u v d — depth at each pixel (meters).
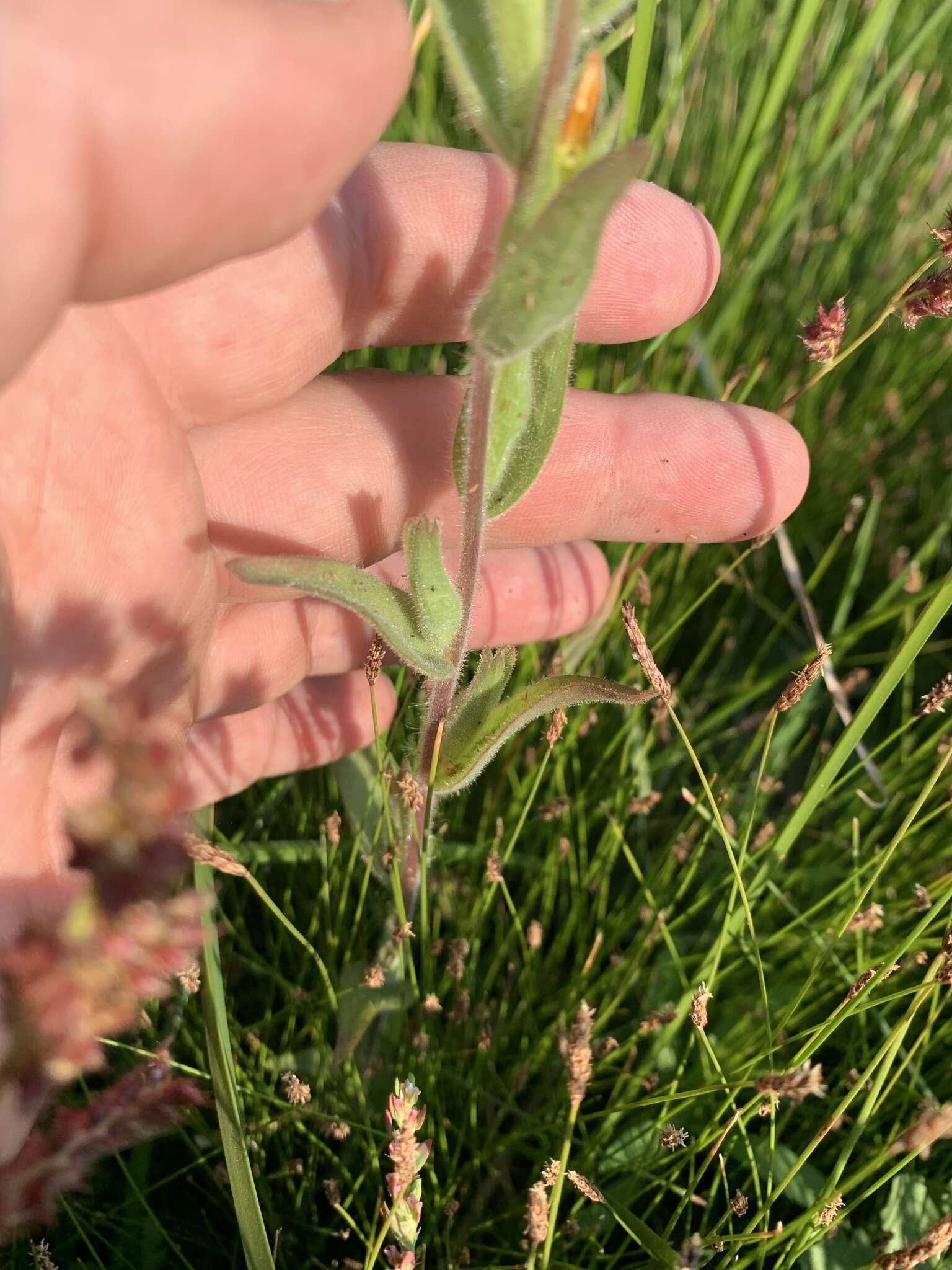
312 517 0.12
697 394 0.16
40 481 0.09
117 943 0.05
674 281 0.11
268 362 0.10
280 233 0.07
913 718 0.11
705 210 0.15
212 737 0.13
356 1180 0.10
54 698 0.09
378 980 0.10
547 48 0.06
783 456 0.12
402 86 0.06
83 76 0.05
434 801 0.10
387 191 0.11
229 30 0.06
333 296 0.10
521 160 0.06
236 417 0.11
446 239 0.11
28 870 0.09
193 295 0.10
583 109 0.06
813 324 0.10
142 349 0.10
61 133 0.05
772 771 0.14
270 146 0.06
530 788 0.13
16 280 0.06
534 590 0.13
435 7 0.06
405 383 0.12
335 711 0.13
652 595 0.15
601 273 0.11
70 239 0.06
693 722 0.15
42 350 0.09
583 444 0.12
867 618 0.13
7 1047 0.06
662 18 0.17
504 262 0.06
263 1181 0.10
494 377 0.07
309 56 0.06
